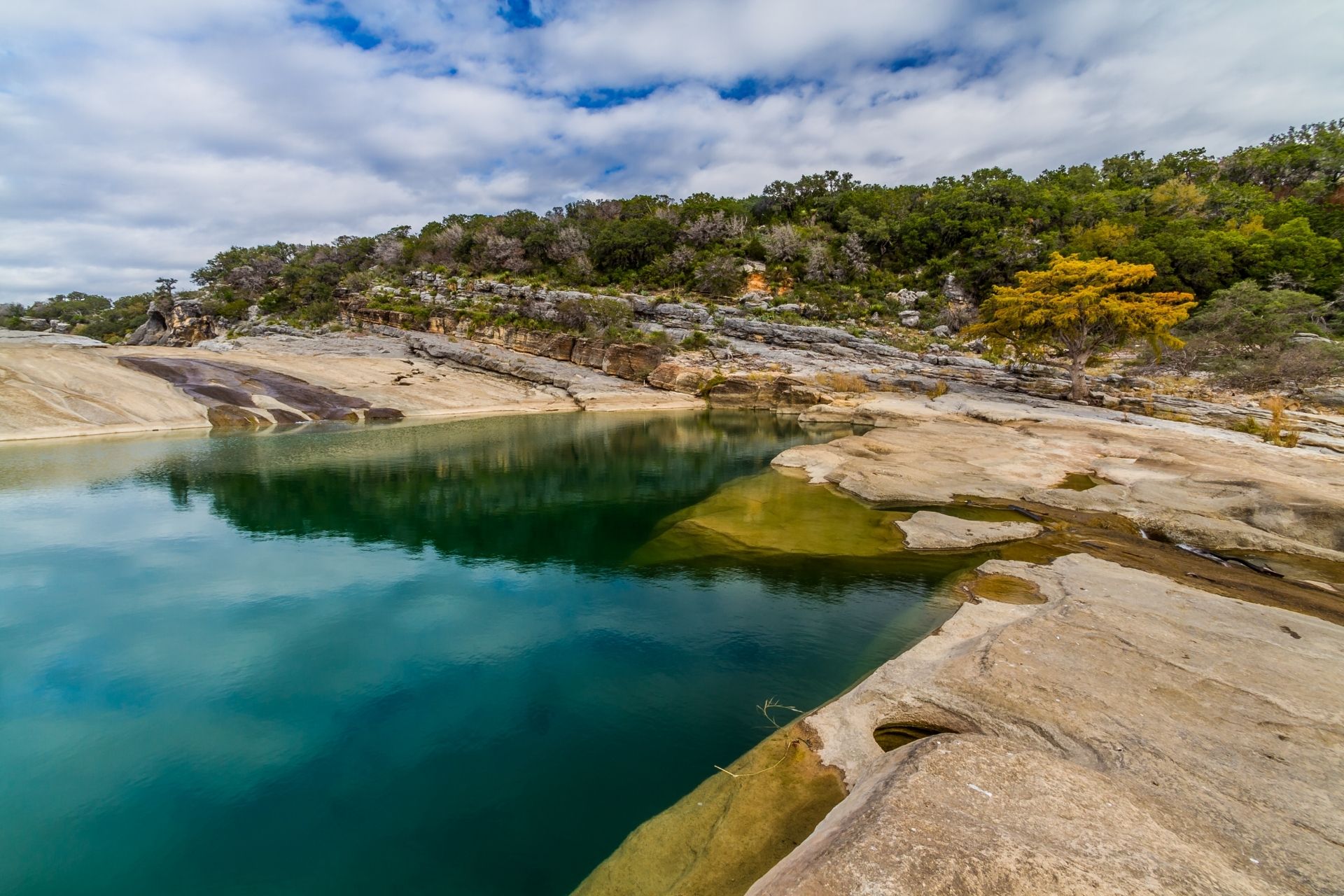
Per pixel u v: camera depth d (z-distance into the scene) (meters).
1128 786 5.34
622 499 21.80
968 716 7.00
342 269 95.75
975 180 98.00
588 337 65.50
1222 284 51.00
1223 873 3.94
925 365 52.03
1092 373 43.75
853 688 8.23
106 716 8.71
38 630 11.52
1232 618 9.55
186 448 31.69
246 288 94.44
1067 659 8.09
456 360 63.47
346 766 7.55
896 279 80.25
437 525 18.66
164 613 12.29
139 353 47.50
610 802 6.77
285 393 45.88
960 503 18.67
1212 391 36.00
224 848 6.23
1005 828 4.22
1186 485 18.25
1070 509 17.59
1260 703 6.92
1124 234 61.09
